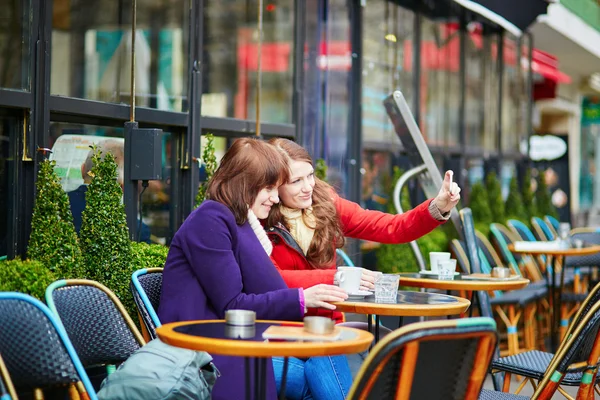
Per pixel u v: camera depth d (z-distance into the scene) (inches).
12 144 174.7
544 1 333.7
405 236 177.9
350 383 135.9
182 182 225.3
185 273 138.6
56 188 166.4
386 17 339.9
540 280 336.8
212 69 240.5
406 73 358.0
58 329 117.1
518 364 164.6
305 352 95.9
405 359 92.8
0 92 168.6
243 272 141.3
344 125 312.0
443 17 391.9
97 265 171.0
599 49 620.4
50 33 181.2
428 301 143.2
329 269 160.7
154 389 118.3
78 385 118.0
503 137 467.2
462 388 100.3
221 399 133.2
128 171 189.5
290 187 162.1
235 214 143.6
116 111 200.2
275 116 269.9
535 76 653.9
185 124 223.9
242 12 252.4
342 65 311.1
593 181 1018.1
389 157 342.0
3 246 172.1
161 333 104.3
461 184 411.2
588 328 137.7
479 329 95.2
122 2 206.7
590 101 897.5
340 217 177.9
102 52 200.5
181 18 224.5
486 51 442.3
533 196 458.3
